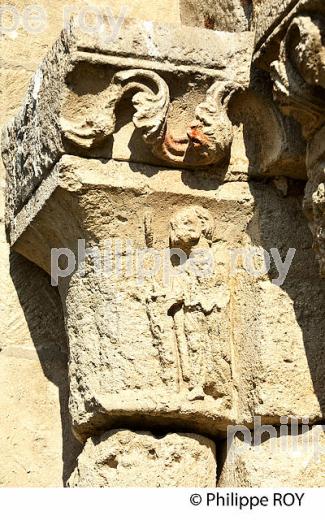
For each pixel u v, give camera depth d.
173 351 4.18
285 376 4.15
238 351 4.22
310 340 4.20
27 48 4.80
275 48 4.08
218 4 4.61
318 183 4.05
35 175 4.32
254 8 4.20
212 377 4.18
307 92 3.97
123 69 4.16
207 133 4.18
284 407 4.13
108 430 4.21
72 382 4.29
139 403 4.14
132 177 4.20
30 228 4.43
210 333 4.20
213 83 4.21
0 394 4.54
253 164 4.27
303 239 4.28
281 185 4.28
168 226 4.24
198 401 4.16
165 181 4.22
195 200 4.24
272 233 4.26
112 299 4.21
